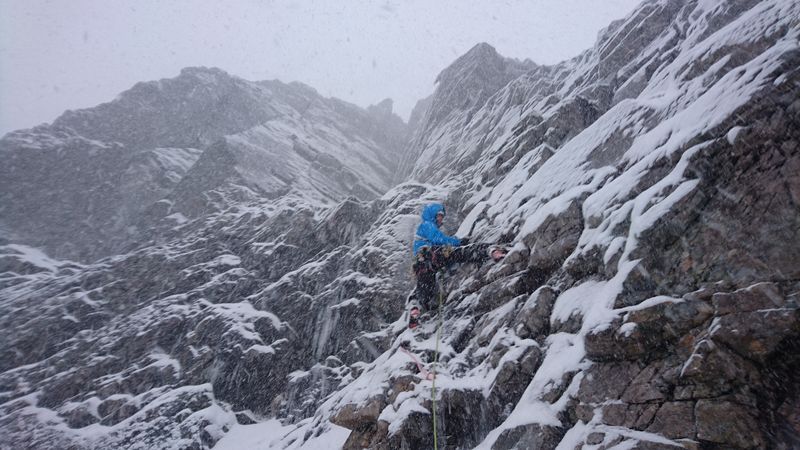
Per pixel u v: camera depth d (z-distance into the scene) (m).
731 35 4.85
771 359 2.56
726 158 3.14
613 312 3.22
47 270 16.78
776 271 2.69
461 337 5.00
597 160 5.22
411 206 9.91
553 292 4.29
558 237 4.59
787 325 2.51
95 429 8.00
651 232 3.32
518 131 9.42
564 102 8.23
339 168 23.77
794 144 2.88
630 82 8.16
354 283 8.90
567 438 3.07
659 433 2.73
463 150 15.53
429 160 18.80
